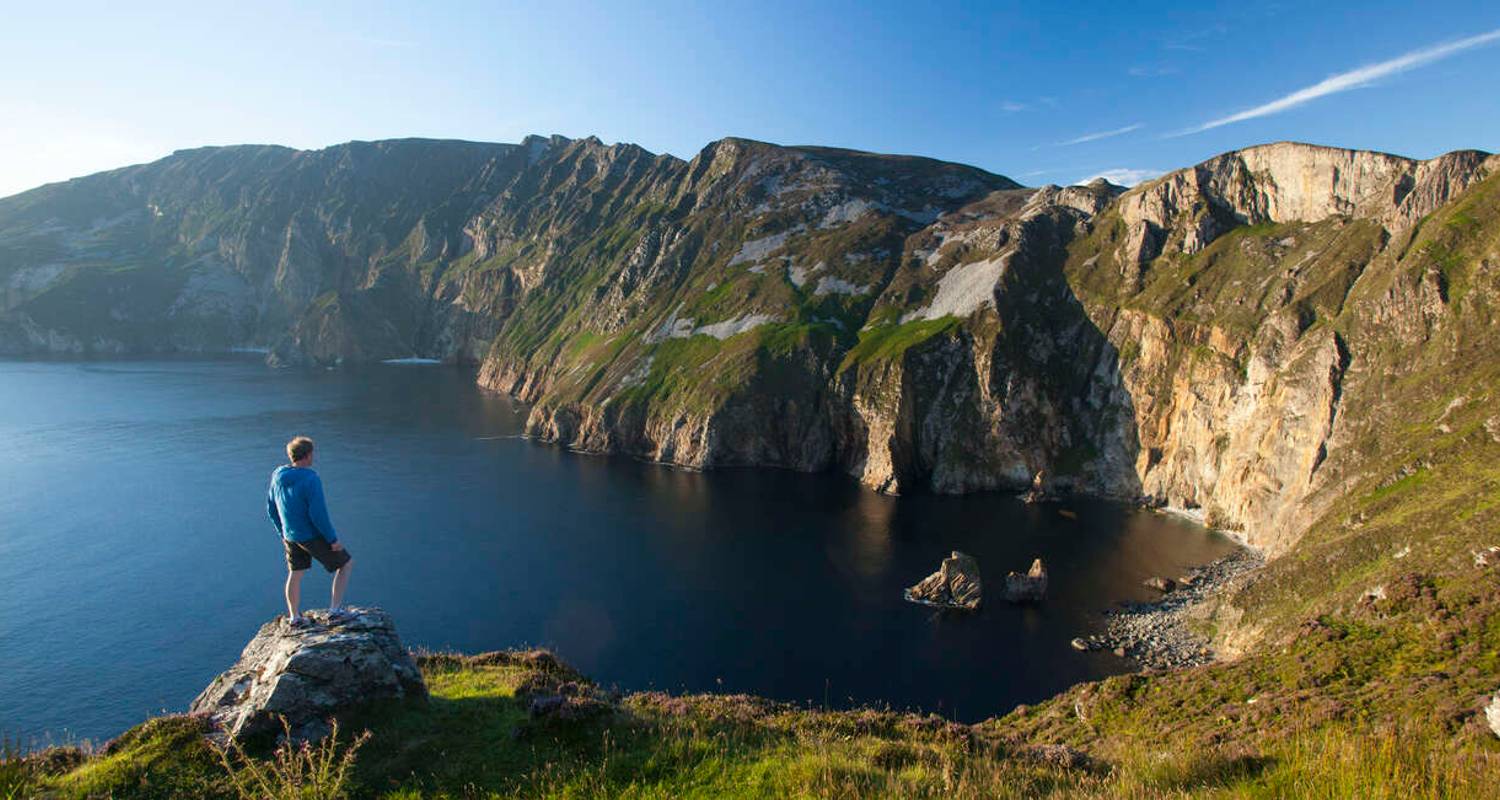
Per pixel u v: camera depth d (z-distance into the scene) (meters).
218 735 15.30
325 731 15.81
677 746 16.20
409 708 17.50
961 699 60.03
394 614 74.81
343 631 17.67
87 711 58.28
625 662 66.12
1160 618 73.00
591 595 79.94
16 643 68.44
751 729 19.16
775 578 84.56
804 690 61.69
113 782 13.82
